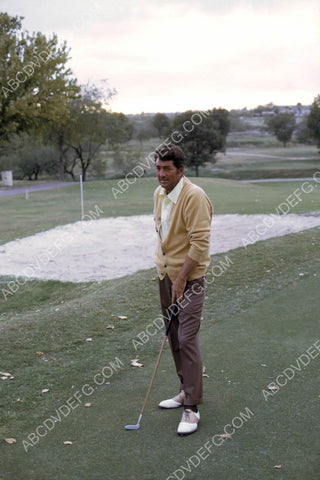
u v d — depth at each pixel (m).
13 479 2.69
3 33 31.09
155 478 2.63
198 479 2.60
